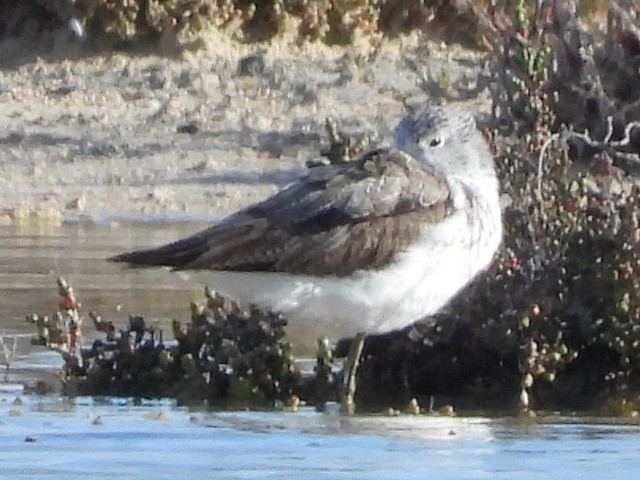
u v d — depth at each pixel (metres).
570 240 13.05
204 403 12.75
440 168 11.98
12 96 28.81
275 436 11.05
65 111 27.78
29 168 24.23
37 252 18.91
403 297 11.65
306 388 12.96
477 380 12.96
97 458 10.25
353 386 12.37
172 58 30.36
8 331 15.12
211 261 11.44
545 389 12.66
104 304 15.90
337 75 29.09
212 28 30.78
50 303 16.14
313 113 27.12
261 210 11.62
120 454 10.38
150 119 27.11
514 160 14.09
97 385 13.23
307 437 11.02
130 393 13.17
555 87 20.48
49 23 31.23
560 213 13.28
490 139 14.49
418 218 11.59
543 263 12.98
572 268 12.96
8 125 26.72
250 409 12.46
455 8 31.08
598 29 23.12
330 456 10.34
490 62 21.77
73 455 10.35
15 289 16.73
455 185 11.83
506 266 13.00
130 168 24.27
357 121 26.44
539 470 9.98
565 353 12.60
